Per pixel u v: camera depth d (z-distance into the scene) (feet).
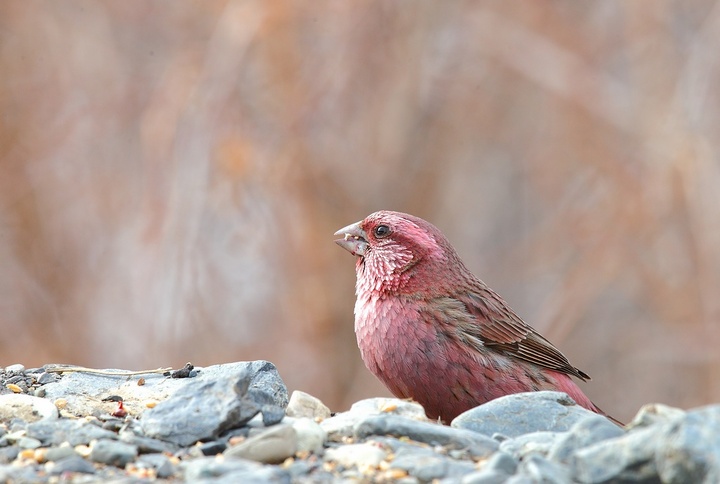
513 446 20.95
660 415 19.63
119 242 58.08
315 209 58.65
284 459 20.15
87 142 59.41
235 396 21.57
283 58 58.08
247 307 57.06
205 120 53.62
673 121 59.21
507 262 68.33
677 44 63.82
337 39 59.41
